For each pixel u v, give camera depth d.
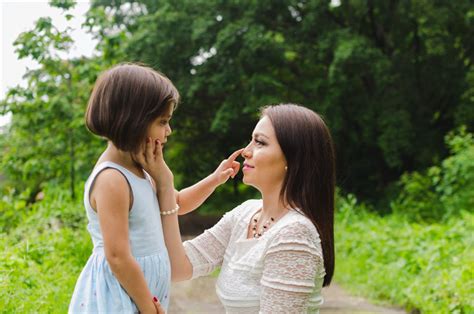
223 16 14.74
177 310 6.15
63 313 3.88
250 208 2.40
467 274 5.47
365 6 14.84
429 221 11.34
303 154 2.16
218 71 14.98
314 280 2.08
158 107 2.02
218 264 2.44
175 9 14.94
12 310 3.47
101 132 2.03
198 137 17.23
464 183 10.91
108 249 1.97
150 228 2.08
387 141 14.45
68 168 8.53
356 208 12.05
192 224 15.34
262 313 2.03
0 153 9.29
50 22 8.41
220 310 6.17
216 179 2.47
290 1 14.85
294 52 15.11
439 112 16.25
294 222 2.08
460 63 15.75
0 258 4.20
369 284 7.05
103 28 8.78
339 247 9.09
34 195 9.05
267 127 2.21
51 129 8.63
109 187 1.98
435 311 5.39
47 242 5.47
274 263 2.06
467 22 14.85
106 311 1.98
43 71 8.60
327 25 14.91
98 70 8.45
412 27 15.35
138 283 1.99
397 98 14.97
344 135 16.16
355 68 13.98
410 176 14.08
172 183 2.24
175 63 15.19
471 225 7.66
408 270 7.00
